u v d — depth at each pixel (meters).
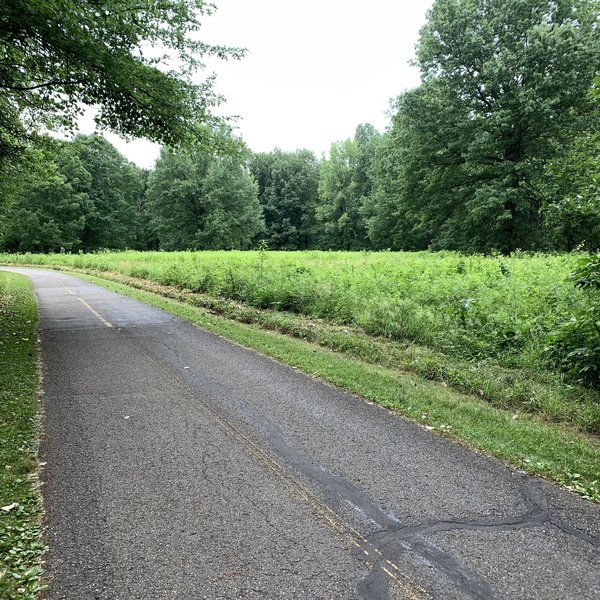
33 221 57.09
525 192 28.72
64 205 58.81
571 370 6.28
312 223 77.12
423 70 32.31
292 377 6.82
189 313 12.48
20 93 11.20
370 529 3.17
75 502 3.48
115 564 2.80
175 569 2.76
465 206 32.22
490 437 4.71
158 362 7.63
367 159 71.12
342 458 4.24
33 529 3.14
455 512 3.38
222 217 62.06
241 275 15.31
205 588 2.61
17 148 14.12
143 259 31.36
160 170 64.19
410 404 5.63
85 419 5.16
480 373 6.58
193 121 11.22
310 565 2.80
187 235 64.75
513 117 28.06
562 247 22.53
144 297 16.12
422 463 4.16
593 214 7.08
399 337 9.01
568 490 3.73
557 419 5.34
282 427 4.96
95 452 4.34
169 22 10.02
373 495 3.61
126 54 8.98
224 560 2.84
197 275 18.08
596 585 2.64
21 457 4.20
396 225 49.94
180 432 4.81
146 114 10.77
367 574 2.72
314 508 3.42
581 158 8.27
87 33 8.12
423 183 33.97
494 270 13.69
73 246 63.25
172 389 6.24
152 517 3.29
